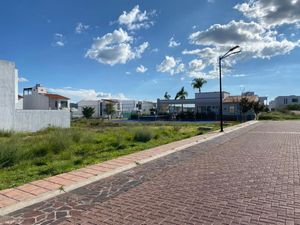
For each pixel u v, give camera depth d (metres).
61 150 9.98
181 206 4.61
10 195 5.15
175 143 12.87
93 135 14.18
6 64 20.56
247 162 8.29
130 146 11.77
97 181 6.31
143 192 5.43
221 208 4.48
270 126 26.56
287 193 5.19
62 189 5.56
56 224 3.96
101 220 4.09
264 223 3.89
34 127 22.38
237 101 47.97
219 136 16.84
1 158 7.84
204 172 7.07
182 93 69.12
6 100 20.48
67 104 52.94
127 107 75.25
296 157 9.00
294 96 88.56
